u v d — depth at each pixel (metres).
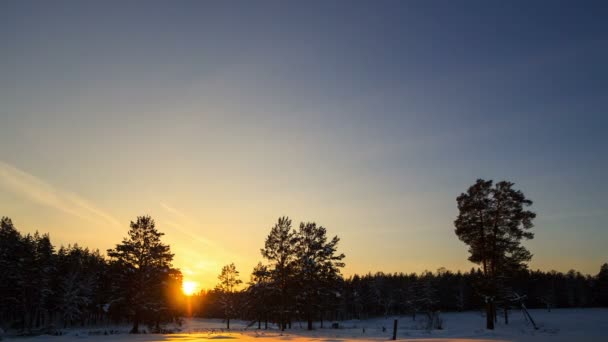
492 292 42.34
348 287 133.88
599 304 130.12
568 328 42.22
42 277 72.69
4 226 76.81
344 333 40.72
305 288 55.34
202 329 64.12
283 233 56.34
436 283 141.75
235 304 75.06
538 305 130.75
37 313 76.38
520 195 42.41
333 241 58.75
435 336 32.44
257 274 55.62
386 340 25.81
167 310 50.84
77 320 90.00
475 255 43.41
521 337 29.20
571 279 142.62
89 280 86.62
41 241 80.38
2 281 67.19
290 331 47.75
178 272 52.31
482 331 39.06
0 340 36.28
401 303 139.88
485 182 43.75
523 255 41.69
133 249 50.25
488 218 43.09
